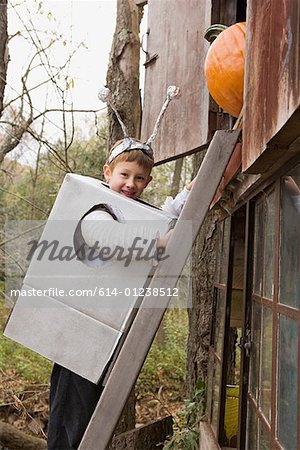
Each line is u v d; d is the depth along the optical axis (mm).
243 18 3795
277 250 2367
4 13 6418
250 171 2189
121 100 6391
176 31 4438
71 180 2334
